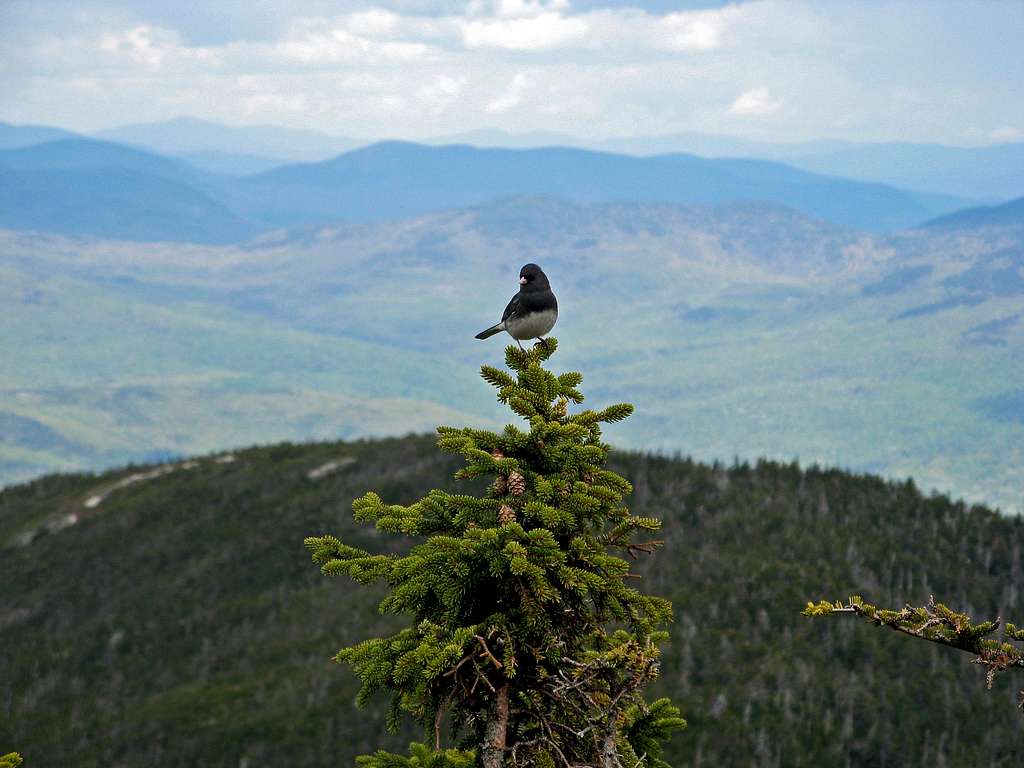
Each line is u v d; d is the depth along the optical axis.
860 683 91.38
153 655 126.25
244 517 158.25
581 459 7.10
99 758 99.94
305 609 128.88
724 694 90.31
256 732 98.75
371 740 94.00
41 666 126.69
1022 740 81.31
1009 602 104.31
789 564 113.88
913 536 121.19
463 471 6.94
